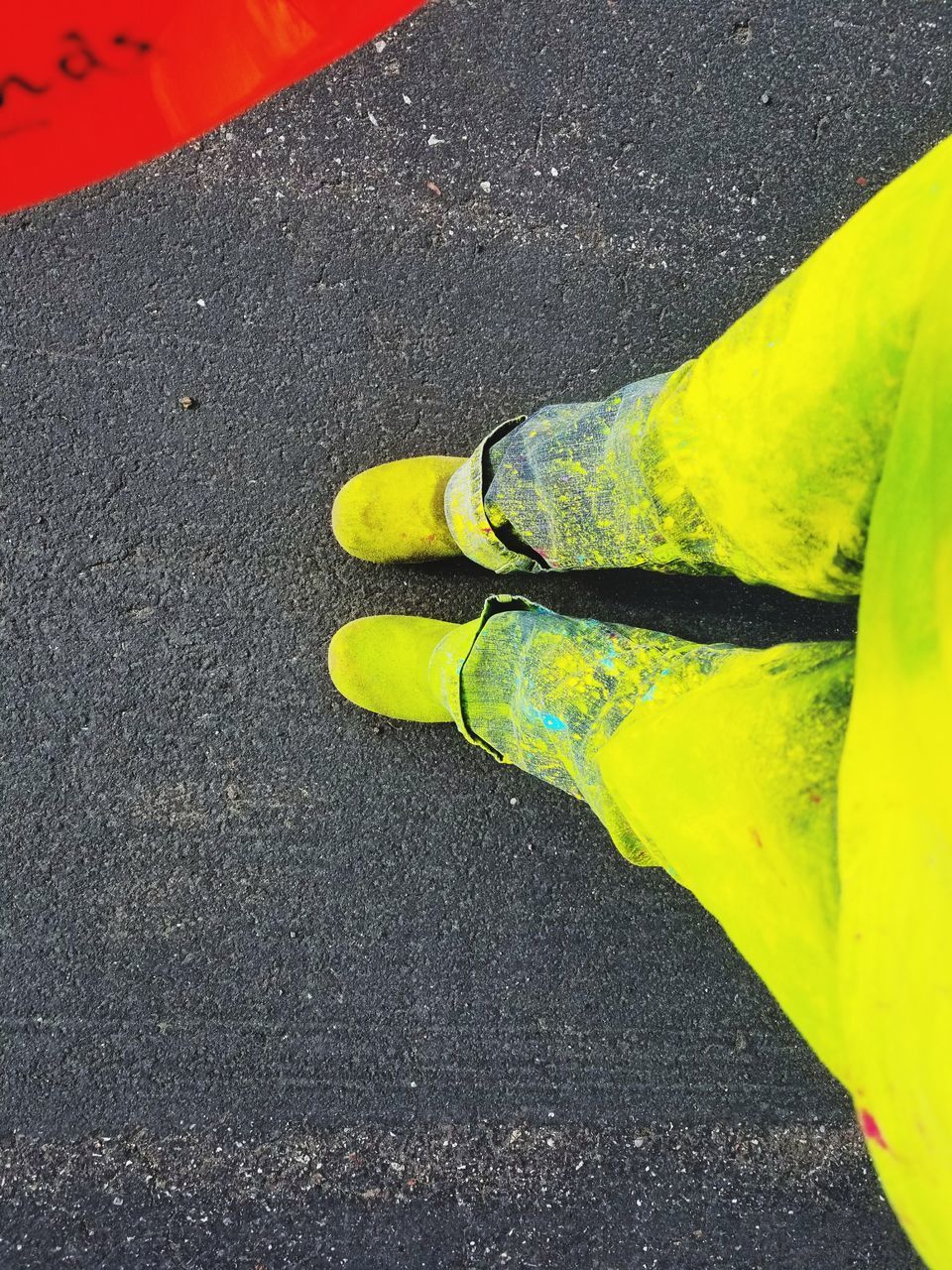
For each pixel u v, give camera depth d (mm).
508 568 1388
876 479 637
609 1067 1670
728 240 1656
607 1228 1659
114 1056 1670
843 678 657
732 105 1643
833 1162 1668
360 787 1672
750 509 750
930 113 1639
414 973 1672
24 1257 1661
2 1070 1671
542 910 1672
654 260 1656
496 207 1654
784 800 634
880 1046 464
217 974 1670
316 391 1663
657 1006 1673
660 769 822
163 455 1663
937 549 451
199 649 1670
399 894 1671
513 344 1662
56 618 1669
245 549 1668
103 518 1663
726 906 712
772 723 688
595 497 1062
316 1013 1670
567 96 1642
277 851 1671
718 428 771
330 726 1671
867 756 498
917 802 448
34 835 1671
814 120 1643
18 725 1669
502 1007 1670
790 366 661
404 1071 1669
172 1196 1668
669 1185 1664
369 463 1668
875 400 597
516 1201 1663
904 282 554
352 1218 1662
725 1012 1672
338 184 1652
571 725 1136
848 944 499
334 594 1670
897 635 475
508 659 1304
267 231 1656
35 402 1656
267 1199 1665
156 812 1671
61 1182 1669
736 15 1632
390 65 1639
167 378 1661
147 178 1653
